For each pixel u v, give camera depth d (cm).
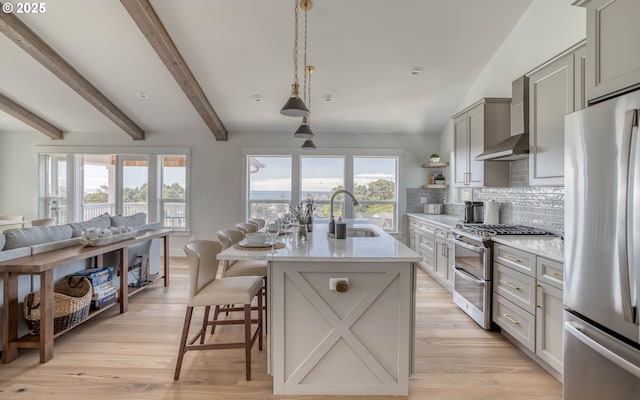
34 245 246
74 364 213
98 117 505
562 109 216
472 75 388
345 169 565
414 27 310
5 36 321
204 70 376
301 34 315
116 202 565
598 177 138
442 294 362
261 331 237
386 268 181
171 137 557
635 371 118
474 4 289
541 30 282
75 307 240
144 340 248
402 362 183
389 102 452
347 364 184
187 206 560
